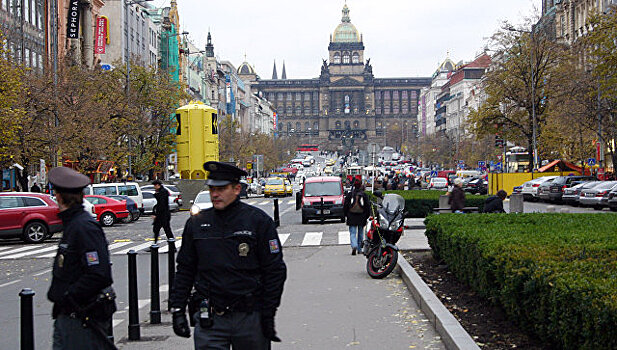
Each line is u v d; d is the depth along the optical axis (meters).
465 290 12.72
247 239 6.03
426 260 17.45
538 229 12.59
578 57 58.22
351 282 15.23
